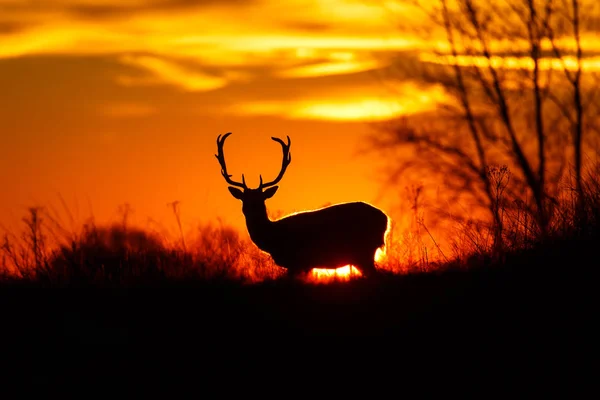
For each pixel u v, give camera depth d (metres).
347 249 52.34
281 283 49.34
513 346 39.44
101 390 38.47
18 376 39.66
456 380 37.62
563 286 42.78
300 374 38.97
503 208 50.84
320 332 42.44
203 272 49.34
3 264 52.22
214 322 44.16
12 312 45.84
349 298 45.91
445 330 41.28
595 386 36.41
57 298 47.53
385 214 53.59
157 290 47.91
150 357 41.00
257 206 53.34
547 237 46.22
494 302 42.75
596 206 46.78
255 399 37.41
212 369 39.75
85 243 52.31
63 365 40.53
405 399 36.72
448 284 45.38
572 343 39.19
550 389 36.47
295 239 52.56
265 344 41.72
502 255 46.84
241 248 53.69
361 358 39.81
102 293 47.97
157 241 53.50
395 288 46.47
